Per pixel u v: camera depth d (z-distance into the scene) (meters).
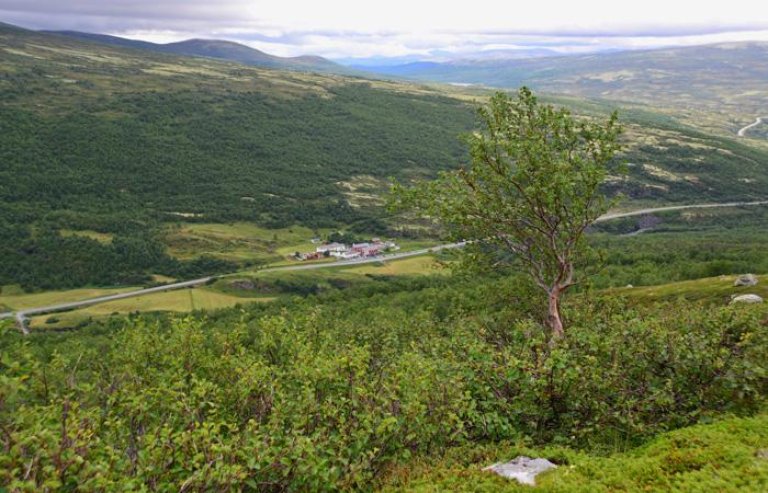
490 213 26.36
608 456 14.62
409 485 13.25
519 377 16.84
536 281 27.69
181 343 22.00
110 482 9.76
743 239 199.00
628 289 86.50
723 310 21.00
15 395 10.95
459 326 27.08
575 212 24.44
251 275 196.38
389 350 25.86
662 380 17.14
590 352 18.44
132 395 14.82
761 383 17.55
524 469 13.32
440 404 15.44
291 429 13.65
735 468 12.08
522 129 26.38
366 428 14.00
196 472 10.56
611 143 25.03
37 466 9.77
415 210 28.69
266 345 22.53
